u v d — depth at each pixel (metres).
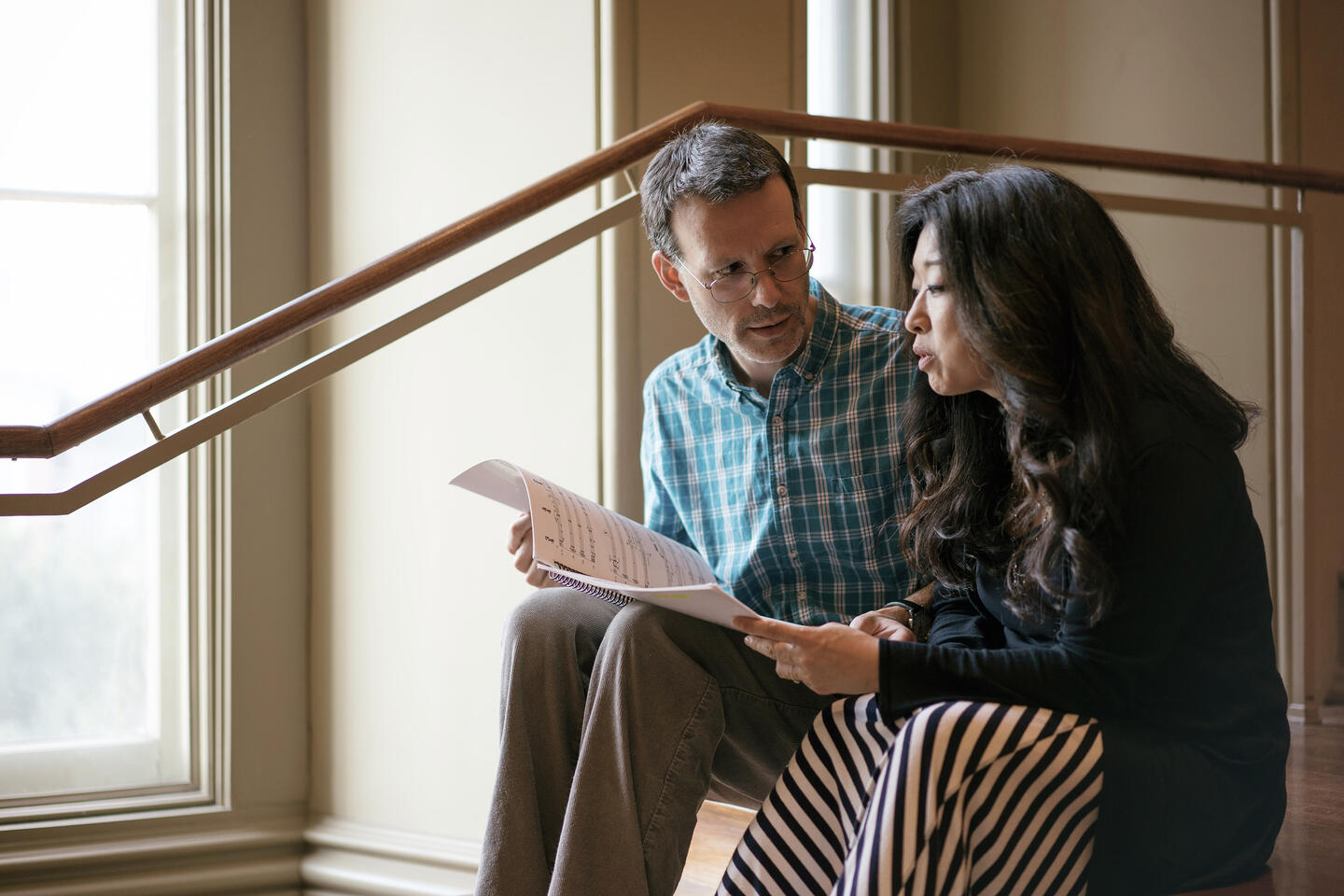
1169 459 0.98
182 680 2.41
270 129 2.47
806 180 1.82
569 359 2.14
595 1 2.14
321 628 2.45
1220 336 2.60
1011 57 2.98
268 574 2.42
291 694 2.43
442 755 2.27
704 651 1.16
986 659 0.98
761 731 1.20
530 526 1.29
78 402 2.38
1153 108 2.73
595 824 1.10
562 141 2.17
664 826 1.12
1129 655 0.97
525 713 1.19
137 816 2.29
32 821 2.22
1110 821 0.94
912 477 1.27
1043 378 1.01
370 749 2.36
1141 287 1.10
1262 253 2.51
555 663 1.20
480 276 1.61
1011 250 1.03
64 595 2.36
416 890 2.21
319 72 2.50
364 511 2.39
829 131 1.83
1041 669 0.97
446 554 2.28
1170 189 2.71
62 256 2.38
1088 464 0.98
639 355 2.12
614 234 2.11
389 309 2.35
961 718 0.92
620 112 2.14
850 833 1.00
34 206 2.35
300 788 2.43
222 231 2.42
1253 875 1.08
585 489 2.11
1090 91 2.83
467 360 2.26
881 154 2.71
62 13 2.38
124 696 2.39
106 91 2.41
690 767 1.14
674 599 1.06
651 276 2.15
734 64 2.28
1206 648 1.04
